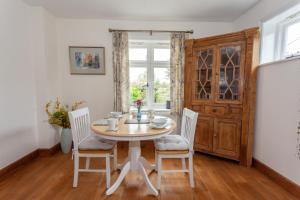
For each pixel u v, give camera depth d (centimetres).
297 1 189
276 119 211
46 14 280
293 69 186
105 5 264
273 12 223
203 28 328
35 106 281
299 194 179
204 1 251
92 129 183
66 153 298
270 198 181
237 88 254
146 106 347
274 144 215
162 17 308
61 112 289
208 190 195
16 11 242
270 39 244
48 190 193
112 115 240
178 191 192
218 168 246
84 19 317
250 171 237
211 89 273
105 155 194
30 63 271
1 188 196
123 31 314
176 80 321
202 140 287
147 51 341
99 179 216
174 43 317
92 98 332
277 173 208
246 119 245
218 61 264
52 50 298
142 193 189
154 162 268
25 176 222
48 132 285
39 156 285
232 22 328
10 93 232
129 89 324
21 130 251
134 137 164
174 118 331
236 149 257
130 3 258
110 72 329
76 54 322
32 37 272
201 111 285
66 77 327
